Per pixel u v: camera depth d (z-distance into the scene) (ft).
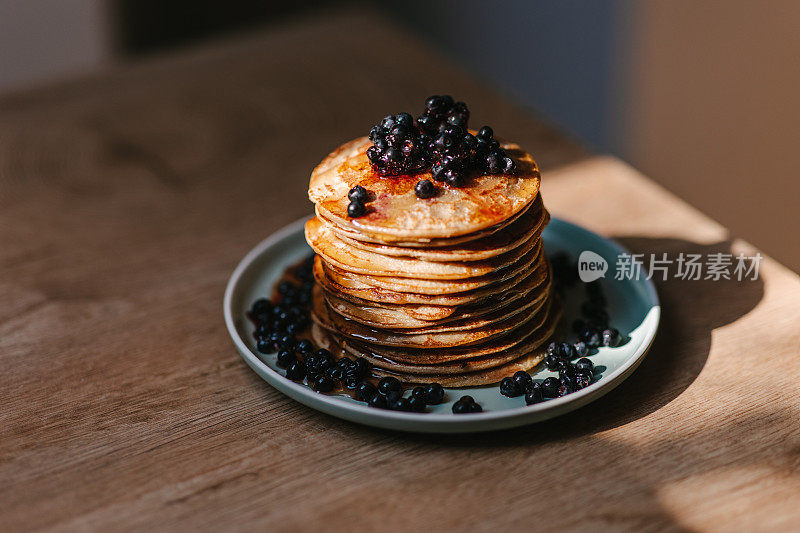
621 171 2.81
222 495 1.97
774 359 2.19
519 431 2.06
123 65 3.51
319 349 2.21
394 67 3.39
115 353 2.29
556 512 1.92
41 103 3.25
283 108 3.18
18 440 2.09
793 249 4.00
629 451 2.02
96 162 2.95
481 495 1.95
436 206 2.04
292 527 1.91
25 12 5.00
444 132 2.08
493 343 2.14
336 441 2.06
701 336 2.26
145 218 2.72
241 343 2.18
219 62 3.51
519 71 5.10
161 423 2.11
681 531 1.89
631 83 4.43
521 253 2.08
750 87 3.87
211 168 2.92
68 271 2.53
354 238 2.05
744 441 2.02
